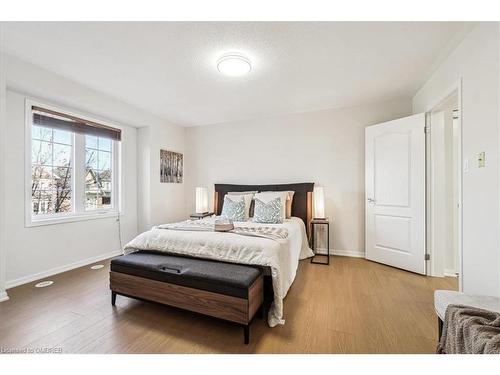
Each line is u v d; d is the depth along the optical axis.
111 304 2.05
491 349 0.84
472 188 1.74
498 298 1.32
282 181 3.95
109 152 3.57
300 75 2.53
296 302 2.10
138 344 1.52
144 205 3.92
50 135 2.82
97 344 1.52
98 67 2.36
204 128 4.54
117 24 1.72
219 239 2.02
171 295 1.77
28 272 2.54
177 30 1.78
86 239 3.15
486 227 1.59
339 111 3.60
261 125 4.10
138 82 2.71
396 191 2.97
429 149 2.73
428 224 2.73
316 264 3.16
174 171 4.43
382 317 1.84
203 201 4.07
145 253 2.23
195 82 2.71
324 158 3.69
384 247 3.12
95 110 3.05
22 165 2.49
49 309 1.96
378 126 3.15
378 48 2.03
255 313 1.66
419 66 2.35
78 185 3.11
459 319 1.07
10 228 2.40
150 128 3.89
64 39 1.90
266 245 1.88
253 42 1.94
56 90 2.52
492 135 1.54
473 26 1.72
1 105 2.07
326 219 3.35
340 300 2.14
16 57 2.19
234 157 4.30
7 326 1.72
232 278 1.58
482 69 1.64
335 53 2.10
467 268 1.79
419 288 2.39
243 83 2.74
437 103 2.42
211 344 1.52
